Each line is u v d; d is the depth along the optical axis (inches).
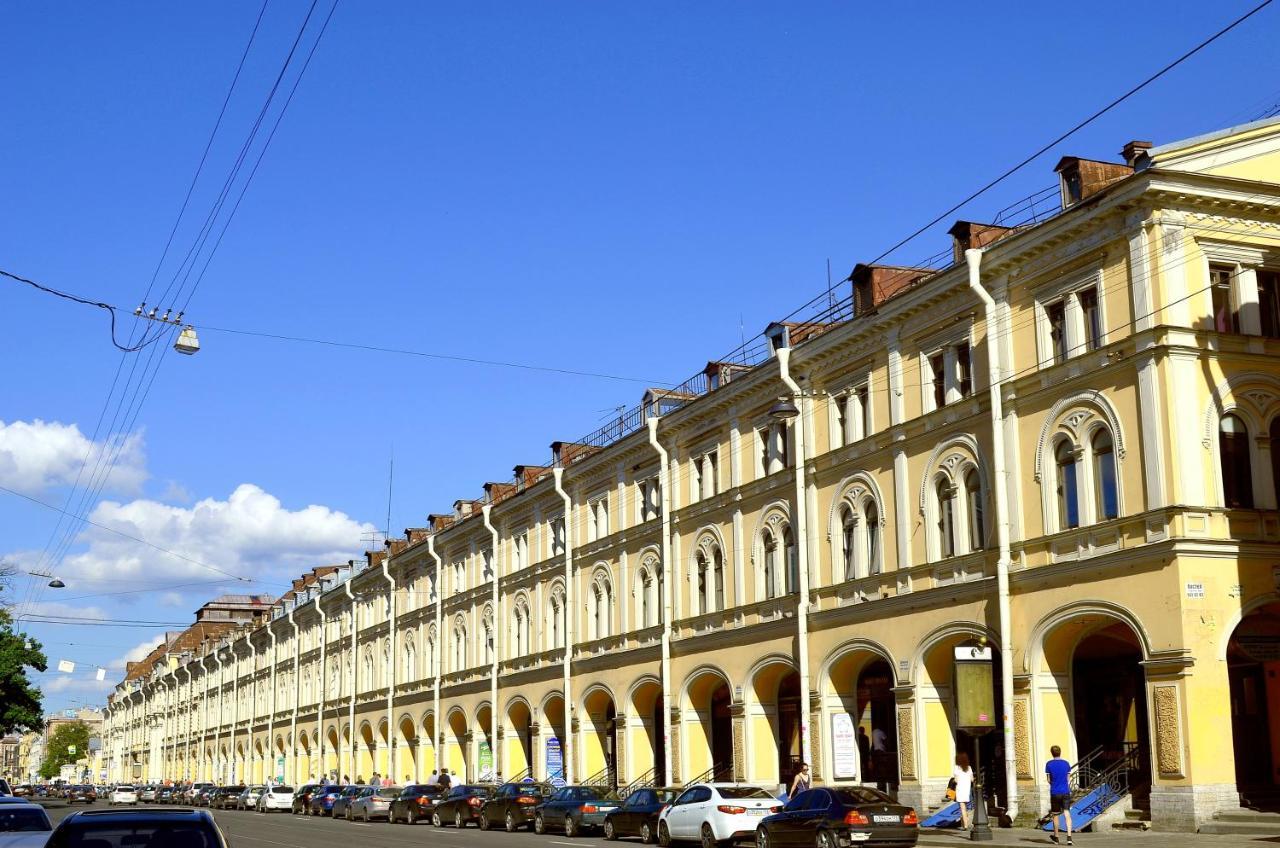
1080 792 1104.2
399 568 2699.3
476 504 2474.2
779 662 1486.2
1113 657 1181.7
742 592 1572.3
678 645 1686.8
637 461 1834.4
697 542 1680.6
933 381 1295.5
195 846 489.7
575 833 1418.6
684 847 1218.0
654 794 1295.5
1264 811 970.1
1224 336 1051.3
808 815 999.6
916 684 1272.1
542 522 2105.1
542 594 2074.3
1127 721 1160.2
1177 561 999.0
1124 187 1061.8
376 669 2768.2
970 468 1240.8
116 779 6008.9
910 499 1310.3
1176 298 1043.3
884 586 1334.9
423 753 2481.5
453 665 2402.8
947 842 1031.0
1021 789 1128.8
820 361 1459.2
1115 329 1081.4
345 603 2989.7
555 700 2007.9
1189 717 981.8
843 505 1419.8
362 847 1206.3
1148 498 1032.8
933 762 1261.1
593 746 1915.6
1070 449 1126.4
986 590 1190.3
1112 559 1055.6
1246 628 1087.6
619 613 1850.4
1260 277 1096.2
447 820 1761.8
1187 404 1030.4
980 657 1120.8
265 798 2532.0
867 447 1371.8
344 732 2910.9
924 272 1459.2
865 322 1370.6
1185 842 906.7
